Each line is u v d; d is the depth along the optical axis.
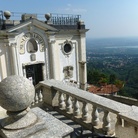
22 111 3.10
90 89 27.77
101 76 49.00
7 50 19.42
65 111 6.64
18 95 2.91
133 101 16.72
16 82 2.97
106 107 4.82
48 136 2.98
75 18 25.28
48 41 22.48
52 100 7.02
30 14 21.02
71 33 24.45
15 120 3.10
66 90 6.38
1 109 6.73
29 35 20.77
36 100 7.89
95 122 5.49
